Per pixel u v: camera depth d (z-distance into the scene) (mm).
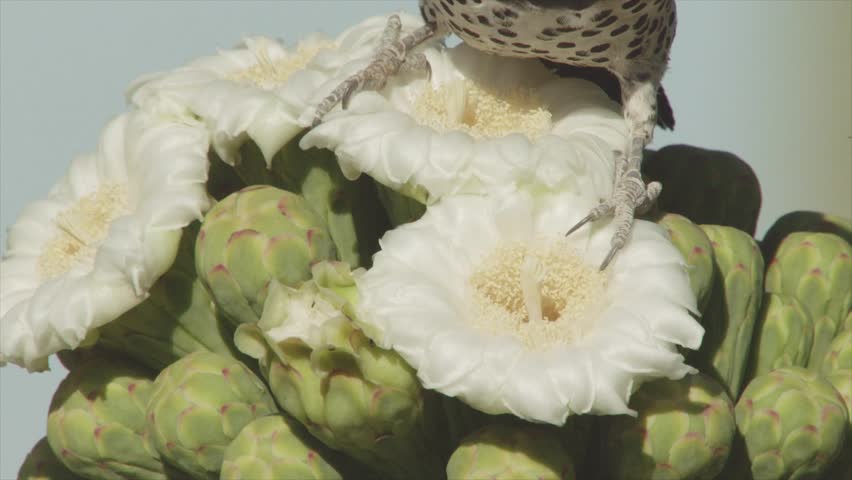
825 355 2379
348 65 2379
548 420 2295
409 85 2395
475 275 2322
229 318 2346
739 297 2363
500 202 2330
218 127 2355
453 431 2330
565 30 2396
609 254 2326
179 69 2408
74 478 2383
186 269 2357
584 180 2342
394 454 2326
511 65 2406
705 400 2320
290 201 2342
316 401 2312
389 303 2309
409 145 2334
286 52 2420
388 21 2420
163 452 2336
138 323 2357
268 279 2330
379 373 2309
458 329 2307
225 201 2344
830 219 2428
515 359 2301
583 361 2301
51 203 2391
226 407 2332
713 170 2422
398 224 2361
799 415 2334
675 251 2328
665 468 2318
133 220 2346
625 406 2299
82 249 2365
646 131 2418
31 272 2377
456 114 2373
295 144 2365
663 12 2410
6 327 2357
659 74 2424
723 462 2322
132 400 2352
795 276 2391
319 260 2336
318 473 2326
